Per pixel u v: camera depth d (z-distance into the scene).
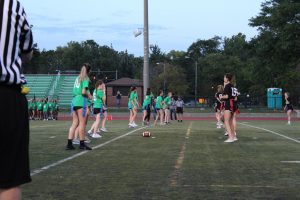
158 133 19.11
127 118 38.53
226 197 6.52
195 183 7.57
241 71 100.44
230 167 9.33
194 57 141.50
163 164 9.72
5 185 3.24
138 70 129.50
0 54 3.29
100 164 9.69
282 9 46.94
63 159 10.44
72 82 65.31
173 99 35.78
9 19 3.31
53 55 131.62
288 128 23.62
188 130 21.31
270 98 60.44
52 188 7.14
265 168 9.21
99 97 16.39
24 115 3.38
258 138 16.64
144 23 37.81
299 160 10.41
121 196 6.59
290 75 55.00
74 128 12.47
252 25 51.12
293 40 46.34
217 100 23.33
